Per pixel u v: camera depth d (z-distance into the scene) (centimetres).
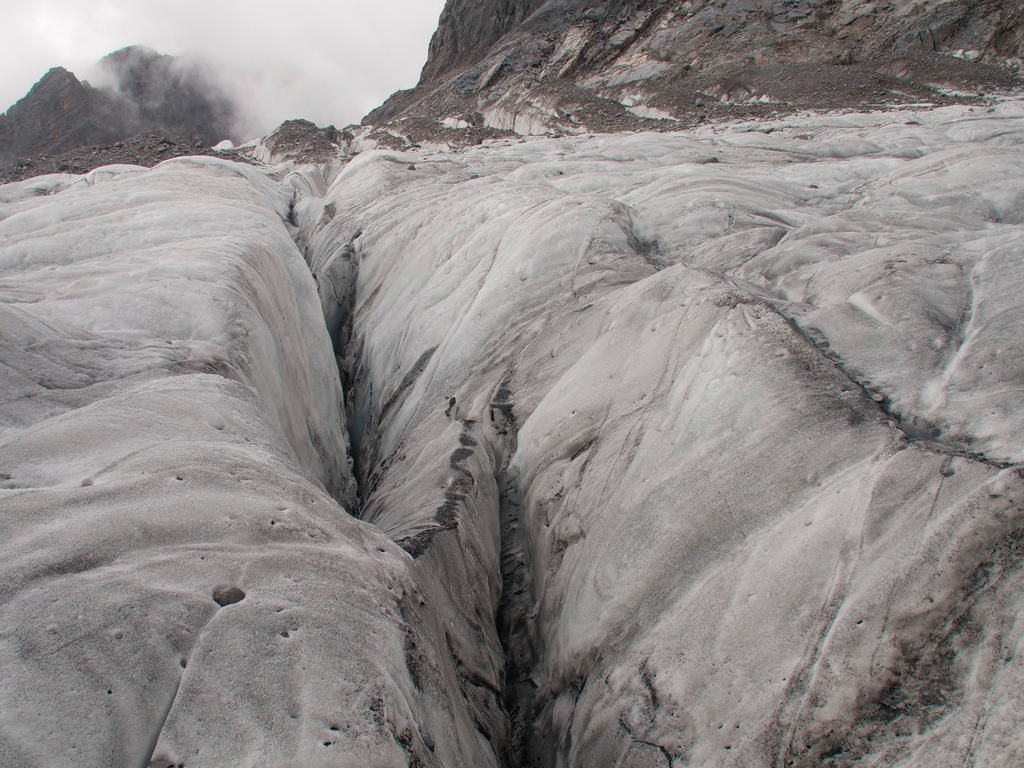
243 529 248
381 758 187
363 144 2511
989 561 213
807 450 285
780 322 345
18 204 924
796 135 1430
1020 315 308
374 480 610
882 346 326
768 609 254
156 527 236
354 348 964
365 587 251
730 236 596
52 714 168
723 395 330
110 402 336
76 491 247
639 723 269
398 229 1053
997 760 182
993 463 238
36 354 385
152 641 195
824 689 225
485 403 527
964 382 286
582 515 369
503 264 676
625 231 657
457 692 286
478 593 368
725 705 247
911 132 1239
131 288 535
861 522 247
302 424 619
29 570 204
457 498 404
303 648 208
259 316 571
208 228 778
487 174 1348
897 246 419
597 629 313
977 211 591
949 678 204
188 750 175
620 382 409
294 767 174
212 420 346
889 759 204
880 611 225
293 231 1441
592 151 1384
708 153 1212
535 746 325
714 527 295
